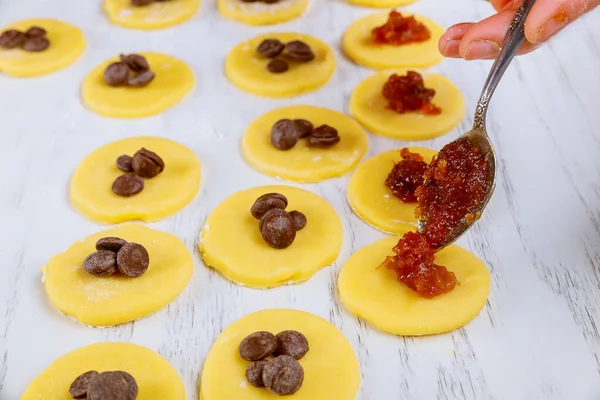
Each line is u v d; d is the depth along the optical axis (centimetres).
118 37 62
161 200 48
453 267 44
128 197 48
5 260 46
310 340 41
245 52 59
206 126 54
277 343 40
